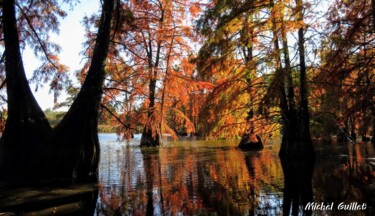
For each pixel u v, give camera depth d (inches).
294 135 655.1
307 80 619.2
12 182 436.1
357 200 312.5
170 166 581.6
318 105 684.1
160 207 306.0
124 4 622.2
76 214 289.7
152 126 1047.6
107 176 486.9
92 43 796.0
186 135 2049.7
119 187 403.5
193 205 310.3
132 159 716.0
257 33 645.3
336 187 372.2
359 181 402.3
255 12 628.4
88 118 488.1
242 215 275.1
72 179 459.8
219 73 697.0
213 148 982.4
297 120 655.8
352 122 592.1
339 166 534.0
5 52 485.7
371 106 532.4
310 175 457.1
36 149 461.7
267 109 686.5
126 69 899.4
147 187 398.6
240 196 341.7
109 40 520.4
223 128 730.2
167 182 427.5
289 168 530.3
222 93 695.1
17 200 342.0
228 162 620.1
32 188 404.2
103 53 510.6
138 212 292.2
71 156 463.8
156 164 615.8
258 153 791.7
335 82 547.8
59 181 447.8
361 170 482.9
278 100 658.2
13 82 475.5
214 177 455.8
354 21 523.2
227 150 900.0
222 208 297.3
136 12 989.2
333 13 552.7
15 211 300.7
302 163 596.4
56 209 306.7
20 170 448.8
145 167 577.0
